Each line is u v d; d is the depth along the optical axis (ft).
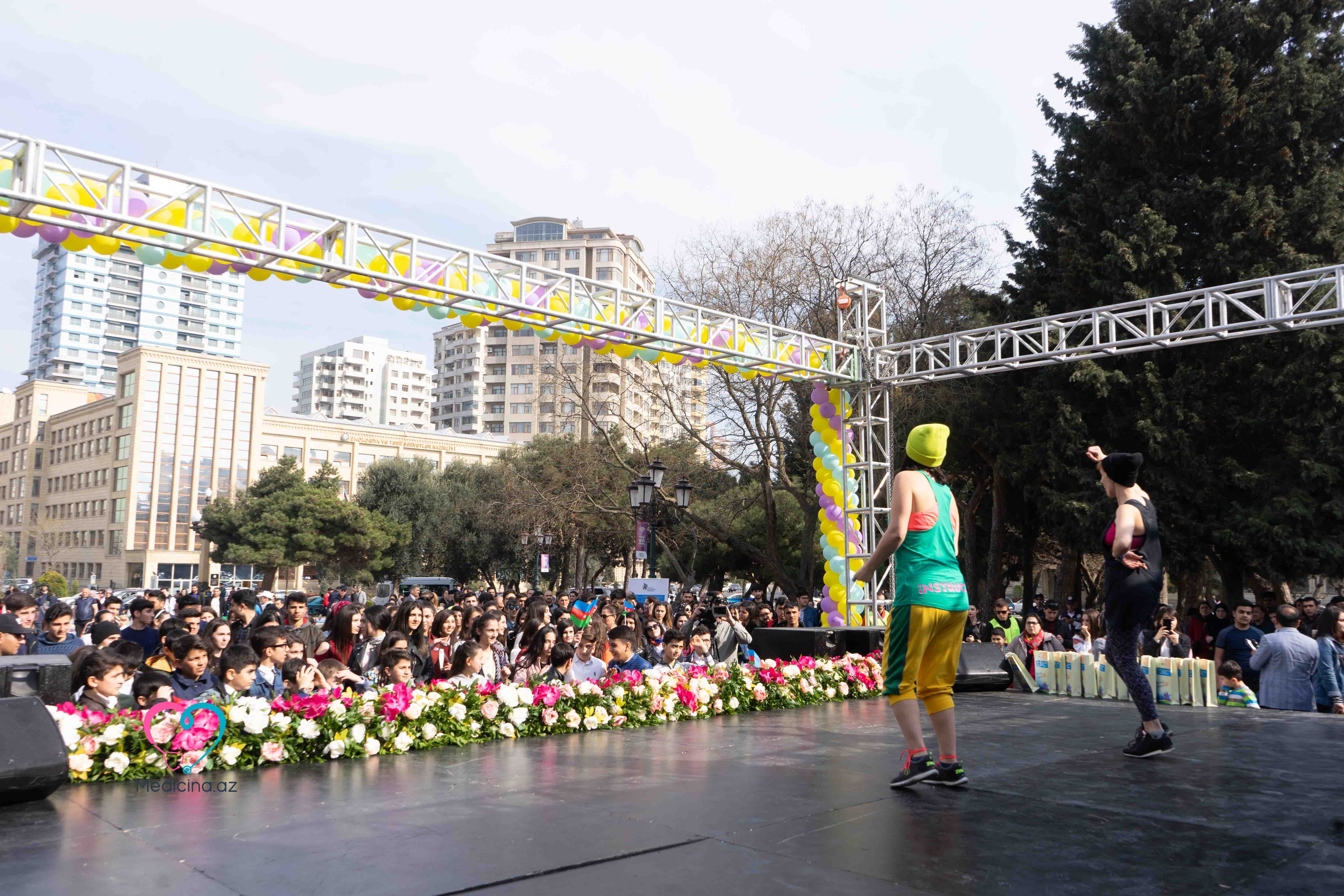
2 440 368.07
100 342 503.20
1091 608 45.24
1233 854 10.14
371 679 24.56
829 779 14.52
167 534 271.90
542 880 9.34
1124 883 9.16
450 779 14.89
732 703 24.70
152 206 28.07
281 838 11.02
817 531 97.60
